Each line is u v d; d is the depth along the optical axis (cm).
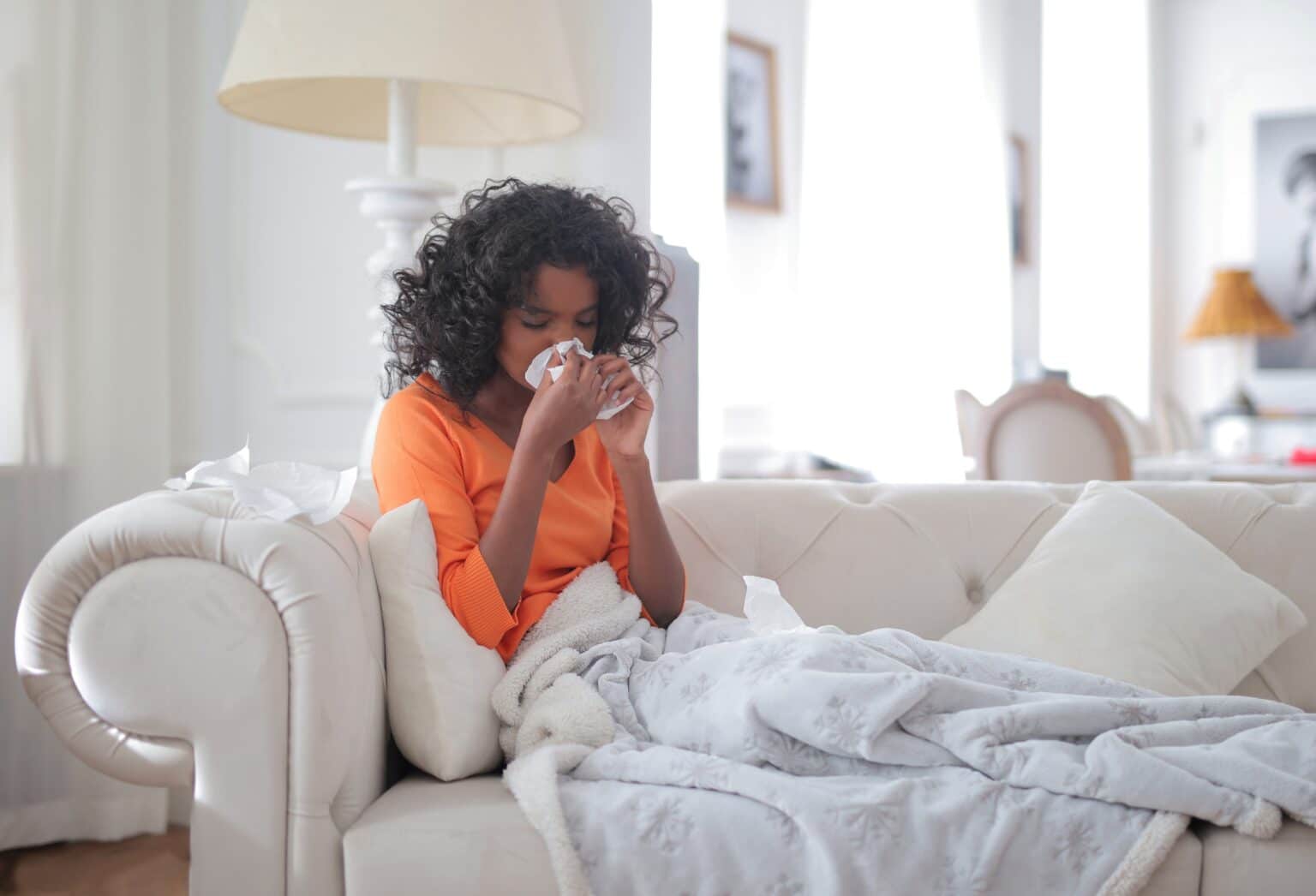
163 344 251
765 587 145
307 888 114
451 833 113
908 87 493
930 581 173
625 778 118
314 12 204
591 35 264
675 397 240
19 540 230
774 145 445
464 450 144
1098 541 164
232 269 273
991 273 538
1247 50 773
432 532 134
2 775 232
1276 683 160
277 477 127
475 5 208
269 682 114
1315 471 350
